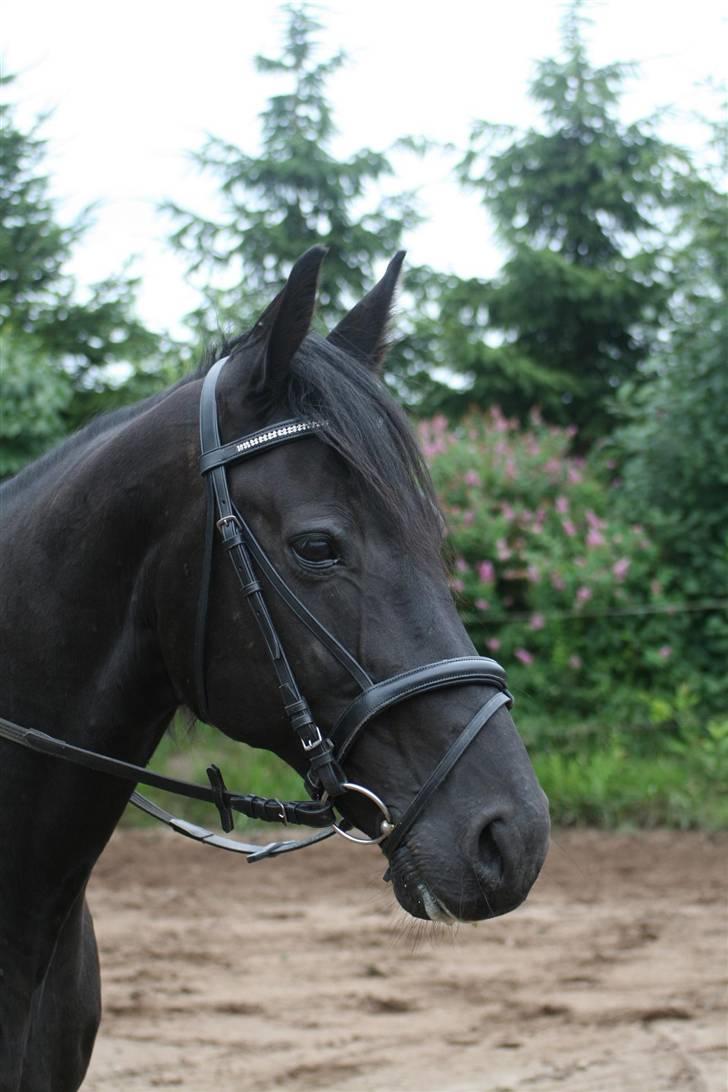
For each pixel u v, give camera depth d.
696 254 11.06
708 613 10.01
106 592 2.40
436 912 2.05
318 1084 4.30
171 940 6.20
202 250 16.58
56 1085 2.62
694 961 5.69
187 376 2.55
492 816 2.03
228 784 9.20
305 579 2.16
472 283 18.05
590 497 10.95
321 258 2.21
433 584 2.19
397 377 17.25
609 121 18.53
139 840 8.58
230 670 2.24
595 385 17.52
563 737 9.36
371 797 2.12
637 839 8.19
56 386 12.12
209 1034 4.84
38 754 2.41
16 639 2.45
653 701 9.39
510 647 9.90
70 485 2.47
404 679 2.11
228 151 17.05
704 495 10.45
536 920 6.48
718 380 10.34
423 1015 5.05
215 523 2.24
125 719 2.42
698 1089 4.15
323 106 17.27
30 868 2.42
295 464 2.21
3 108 16.00
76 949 2.62
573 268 17.41
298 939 6.22
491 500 10.73
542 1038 4.74
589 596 9.77
